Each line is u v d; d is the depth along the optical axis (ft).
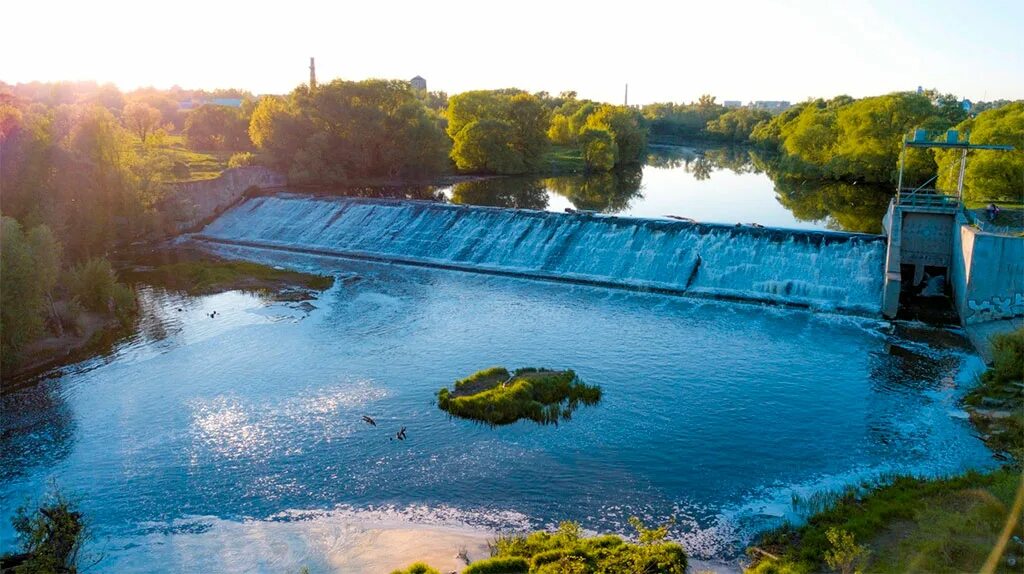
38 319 158.40
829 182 414.82
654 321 177.58
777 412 127.75
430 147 419.33
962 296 168.66
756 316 179.52
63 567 86.89
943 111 422.82
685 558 84.53
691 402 132.36
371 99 400.67
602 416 127.34
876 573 77.30
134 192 271.28
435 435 121.49
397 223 264.52
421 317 183.83
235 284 215.51
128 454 117.91
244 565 89.20
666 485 105.29
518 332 171.63
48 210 225.97
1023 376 130.82
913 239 189.98
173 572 88.17
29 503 104.06
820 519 92.27
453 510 100.32
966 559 78.48
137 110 469.16
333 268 238.07
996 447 111.75
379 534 94.63
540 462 112.37
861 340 161.17
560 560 81.15
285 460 114.73
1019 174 231.91
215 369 151.74
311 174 372.79
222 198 320.09
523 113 475.31
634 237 220.02
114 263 245.65
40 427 128.06
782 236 200.95
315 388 141.08
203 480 109.70
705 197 364.79
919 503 92.73
